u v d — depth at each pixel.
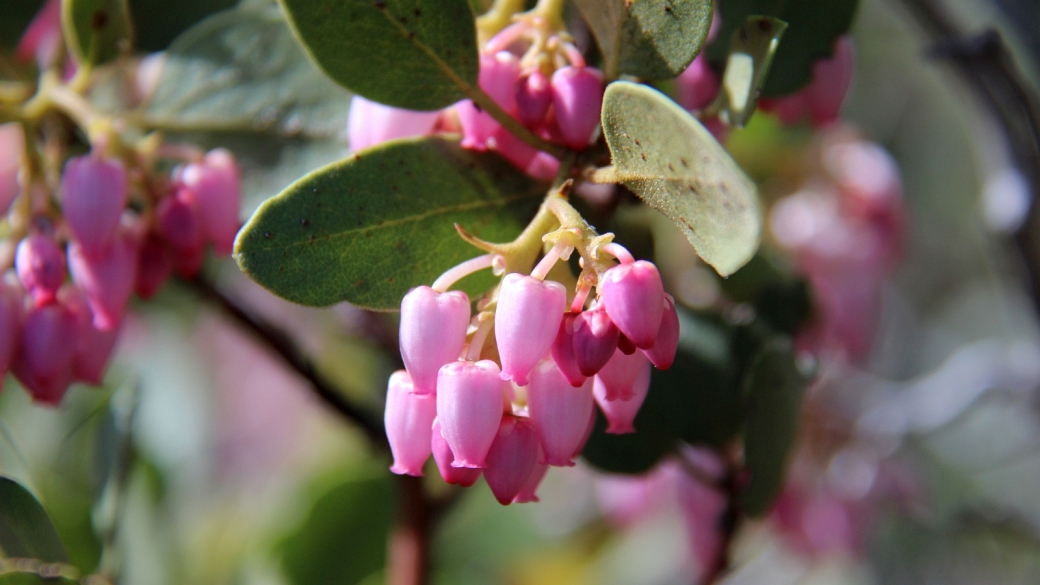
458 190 0.16
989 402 0.31
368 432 0.22
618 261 0.15
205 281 0.21
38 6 0.20
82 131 0.19
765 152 0.26
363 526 0.25
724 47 0.18
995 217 0.23
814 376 0.21
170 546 0.27
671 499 0.25
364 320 0.23
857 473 0.26
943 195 0.51
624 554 0.37
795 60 0.18
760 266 0.22
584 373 0.14
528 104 0.15
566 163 0.15
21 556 0.17
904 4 0.22
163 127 0.19
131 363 0.31
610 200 0.17
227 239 0.18
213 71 0.19
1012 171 0.22
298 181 0.15
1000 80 0.21
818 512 0.25
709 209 0.14
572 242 0.15
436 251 0.16
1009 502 0.42
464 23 0.16
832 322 0.25
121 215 0.17
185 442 0.32
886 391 0.32
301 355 0.21
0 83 0.20
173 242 0.18
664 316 0.15
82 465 0.23
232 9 0.20
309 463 0.35
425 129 0.16
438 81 0.16
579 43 0.18
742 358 0.19
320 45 0.16
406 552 0.21
